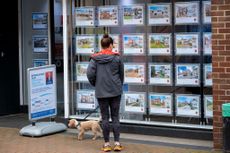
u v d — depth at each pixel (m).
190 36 9.29
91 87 10.33
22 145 8.79
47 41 11.80
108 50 8.30
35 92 9.68
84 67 10.37
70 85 10.52
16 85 12.22
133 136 9.49
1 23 11.86
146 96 9.79
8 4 12.00
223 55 8.03
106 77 8.20
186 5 9.27
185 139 9.14
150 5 9.62
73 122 9.36
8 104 12.05
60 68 11.10
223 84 8.05
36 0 11.93
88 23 10.28
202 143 8.79
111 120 9.01
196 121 9.35
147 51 9.72
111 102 8.32
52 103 10.06
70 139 9.28
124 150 8.30
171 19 9.44
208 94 9.21
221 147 8.12
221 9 8.00
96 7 10.18
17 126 10.67
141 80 9.82
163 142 8.91
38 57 12.02
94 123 9.16
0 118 11.71
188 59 9.34
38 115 9.76
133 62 9.87
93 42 10.25
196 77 9.30
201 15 9.16
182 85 9.44
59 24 11.32
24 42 12.20
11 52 12.09
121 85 8.34
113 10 10.00
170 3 9.42
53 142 9.02
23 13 12.16
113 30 10.03
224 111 7.52
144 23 9.70
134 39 9.82
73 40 10.45
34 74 9.66
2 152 8.27
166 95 9.60
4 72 11.95
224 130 7.54
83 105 10.45
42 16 11.86
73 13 10.41
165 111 9.62
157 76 9.66
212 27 8.08
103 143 8.88
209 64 9.16
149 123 9.61
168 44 9.50
